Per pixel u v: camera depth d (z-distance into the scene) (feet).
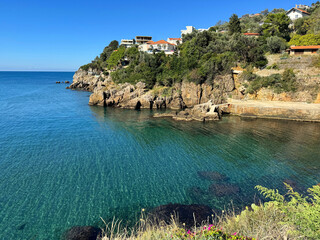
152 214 57.57
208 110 185.57
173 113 193.57
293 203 32.86
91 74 437.99
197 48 253.65
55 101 264.31
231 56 234.58
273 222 31.73
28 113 191.21
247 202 63.21
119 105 239.91
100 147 110.63
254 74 213.46
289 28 295.48
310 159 95.61
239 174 81.76
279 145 114.73
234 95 219.00
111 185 73.10
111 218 56.39
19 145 110.83
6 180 75.00
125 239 38.09
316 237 24.75
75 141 119.24
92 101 241.35
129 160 94.63
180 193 68.49
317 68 194.59
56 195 66.54
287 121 167.53
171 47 399.24
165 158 97.45
